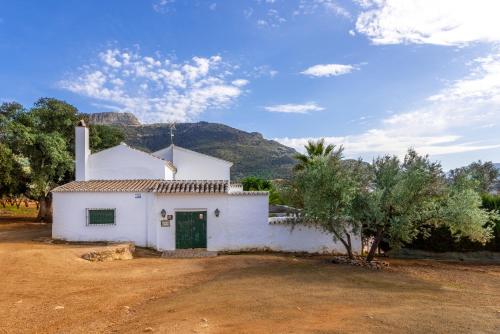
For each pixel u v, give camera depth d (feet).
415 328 25.91
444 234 63.36
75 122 111.04
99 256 54.70
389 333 24.76
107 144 126.11
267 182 125.29
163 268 49.55
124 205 68.95
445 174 53.16
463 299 36.04
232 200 67.46
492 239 62.49
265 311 29.84
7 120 98.89
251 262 53.98
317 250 66.90
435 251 64.75
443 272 51.52
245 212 67.51
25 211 145.07
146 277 43.91
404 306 32.27
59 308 31.65
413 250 65.87
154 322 27.25
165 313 29.63
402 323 26.96
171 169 92.43
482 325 26.99
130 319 28.73
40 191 101.81
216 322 26.91
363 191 54.39
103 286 39.45
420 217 52.75
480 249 63.52
